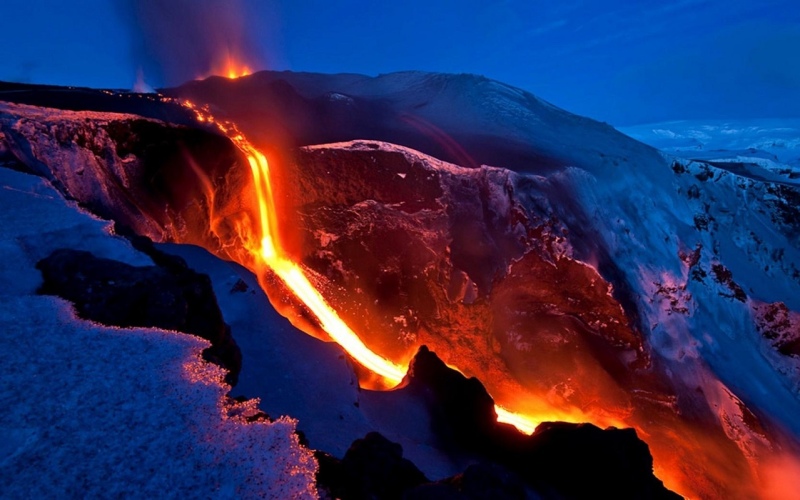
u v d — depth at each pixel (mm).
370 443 3361
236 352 4594
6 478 1812
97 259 3605
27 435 2018
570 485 5172
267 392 5113
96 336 2844
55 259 3488
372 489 2924
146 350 2799
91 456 1974
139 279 3496
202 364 2760
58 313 2971
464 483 3125
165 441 2129
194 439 2174
